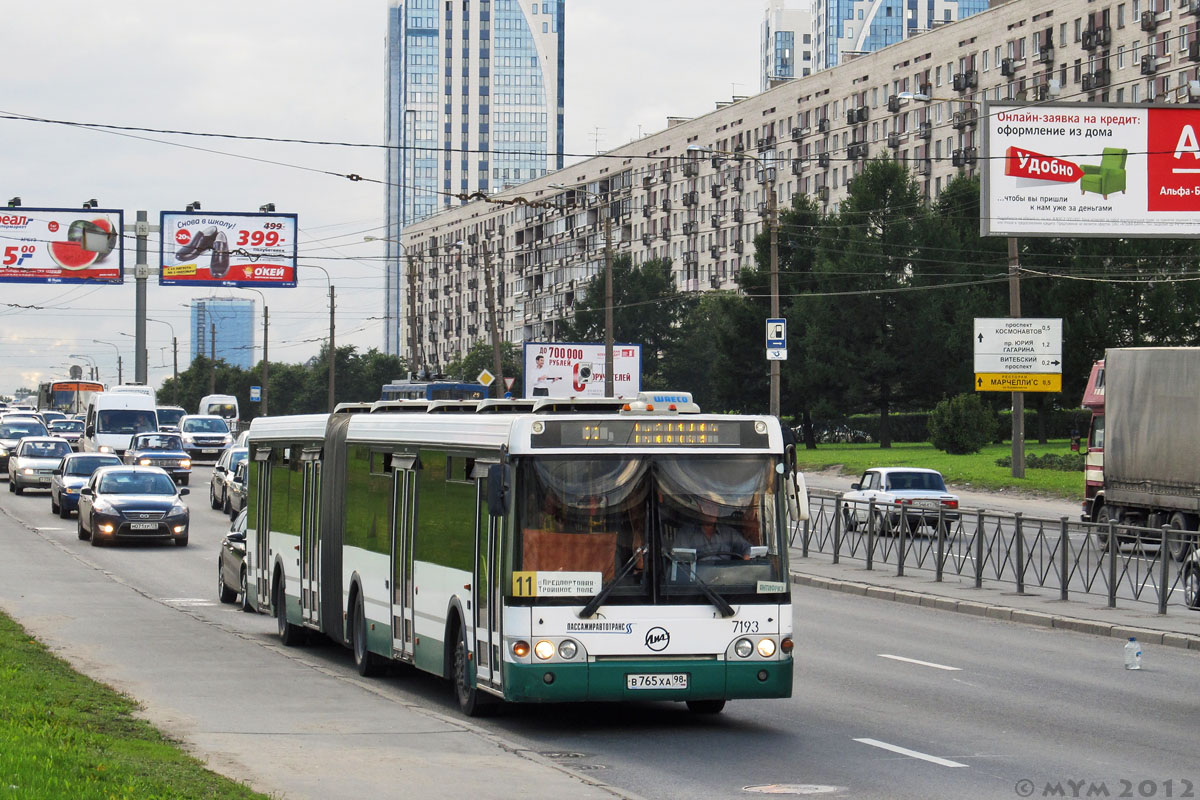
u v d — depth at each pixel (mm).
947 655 25031
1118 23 133000
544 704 19969
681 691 17234
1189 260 101625
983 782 14477
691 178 187750
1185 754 16031
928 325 111875
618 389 92312
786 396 119062
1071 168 67938
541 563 17219
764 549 17641
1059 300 103812
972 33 148000
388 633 21922
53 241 91375
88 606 31719
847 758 15875
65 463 63688
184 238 93062
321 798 12680
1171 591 30203
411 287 103750
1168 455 44906
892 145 155375
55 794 11023
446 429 19922
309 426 26750
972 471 77312
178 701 18828
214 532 55781
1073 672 22969
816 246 121000
